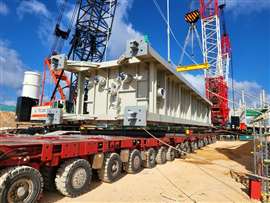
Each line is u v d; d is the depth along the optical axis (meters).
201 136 16.00
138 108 6.71
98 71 9.26
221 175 7.57
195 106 14.24
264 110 6.14
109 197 4.90
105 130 8.96
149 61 7.86
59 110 8.43
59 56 8.64
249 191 5.44
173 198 5.06
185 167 8.62
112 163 6.03
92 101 9.21
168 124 9.47
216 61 31.84
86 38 20.97
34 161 4.18
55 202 4.45
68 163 4.75
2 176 3.50
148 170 7.73
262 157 5.60
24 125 13.16
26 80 17.58
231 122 24.53
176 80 10.27
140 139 7.47
